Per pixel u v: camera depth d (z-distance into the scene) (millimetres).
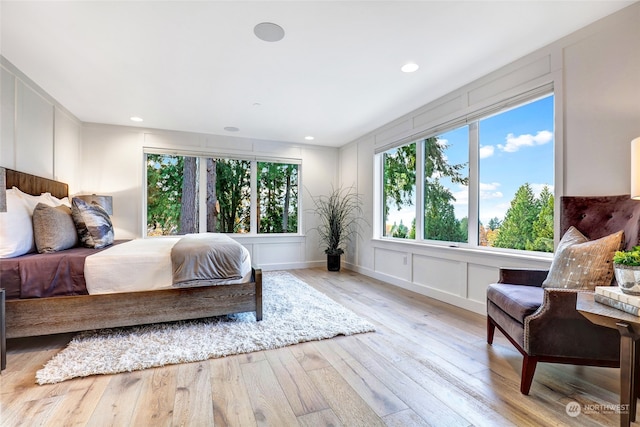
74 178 3807
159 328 2389
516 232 2609
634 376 1226
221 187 4871
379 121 4098
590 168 2041
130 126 4285
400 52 2369
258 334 2271
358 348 2096
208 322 2525
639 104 1824
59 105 3408
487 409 1442
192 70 2645
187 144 4602
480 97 2809
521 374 1727
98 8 1843
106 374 1732
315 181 5422
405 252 3799
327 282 4137
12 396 1520
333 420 1361
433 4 1828
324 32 2107
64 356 1902
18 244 2162
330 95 3205
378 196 4500
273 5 1830
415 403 1487
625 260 1294
